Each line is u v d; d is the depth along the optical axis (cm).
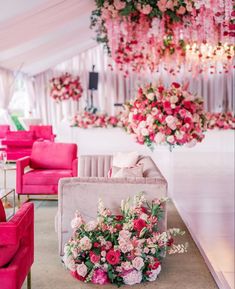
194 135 404
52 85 1269
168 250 355
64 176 545
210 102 1347
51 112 1352
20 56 895
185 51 818
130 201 332
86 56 1339
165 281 316
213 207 615
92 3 654
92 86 1275
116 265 307
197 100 411
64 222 341
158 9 620
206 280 318
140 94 407
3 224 238
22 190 542
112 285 308
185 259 362
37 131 1062
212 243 512
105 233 315
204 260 360
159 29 682
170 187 621
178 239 418
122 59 859
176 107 391
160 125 392
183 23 662
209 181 620
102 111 1345
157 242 317
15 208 534
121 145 689
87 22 800
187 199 615
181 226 467
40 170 580
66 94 1272
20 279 243
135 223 312
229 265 453
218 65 1300
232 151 622
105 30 743
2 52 777
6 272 230
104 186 334
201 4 516
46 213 518
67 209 339
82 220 318
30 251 279
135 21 671
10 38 670
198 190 619
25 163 559
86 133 695
